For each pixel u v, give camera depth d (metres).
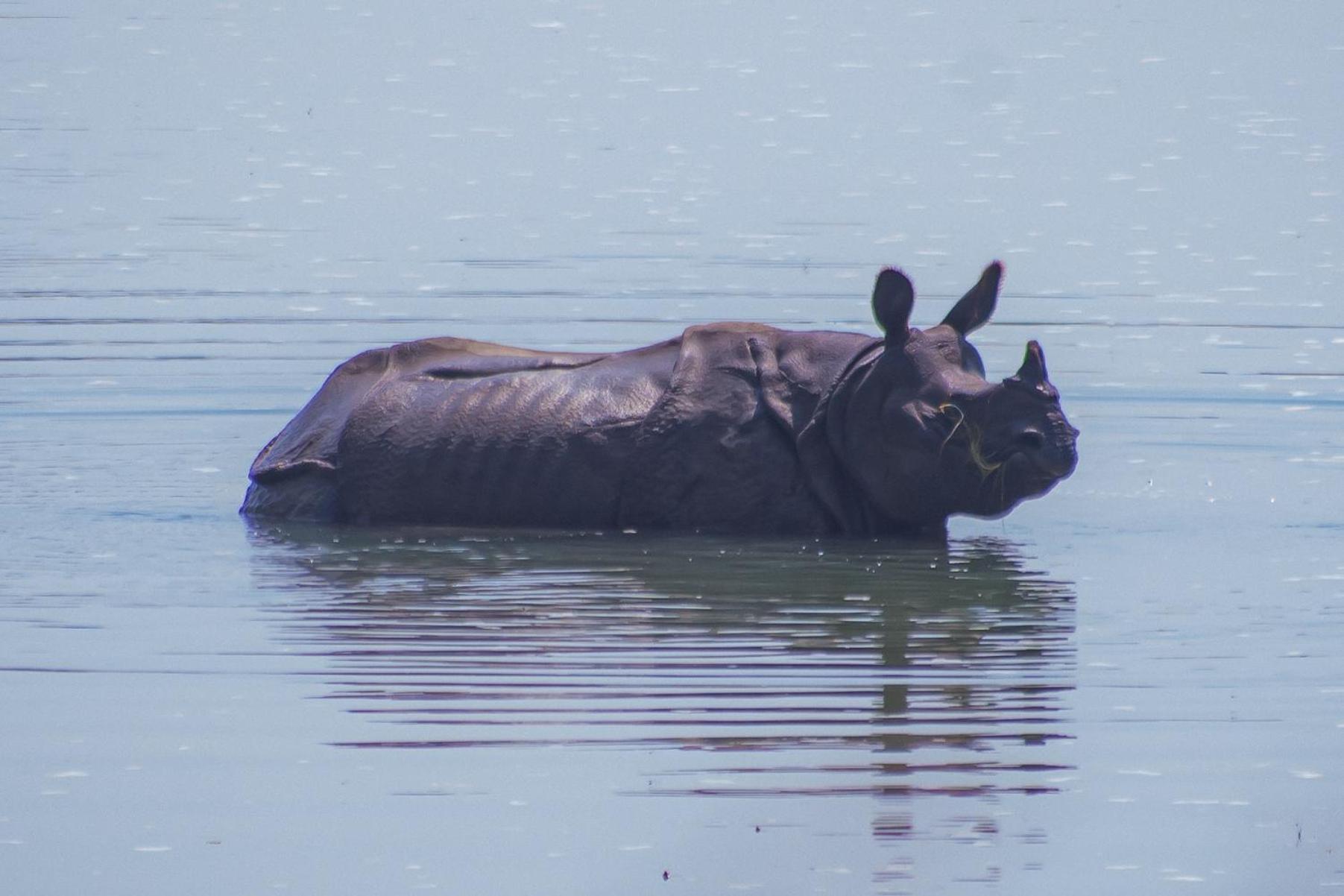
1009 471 53.31
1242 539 57.34
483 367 59.12
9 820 36.50
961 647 46.06
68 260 99.81
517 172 123.06
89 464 66.88
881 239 104.31
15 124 134.75
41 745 39.69
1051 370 80.56
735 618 48.12
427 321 87.62
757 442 55.84
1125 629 47.75
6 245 102.94
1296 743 40.41
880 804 37.47
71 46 163.25
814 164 125.00
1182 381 78.88
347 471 57.75
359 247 103.31
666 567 52.62
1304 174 120.44
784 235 105.50
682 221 109.19
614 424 56.44
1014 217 109.81
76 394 76.50
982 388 53.88
